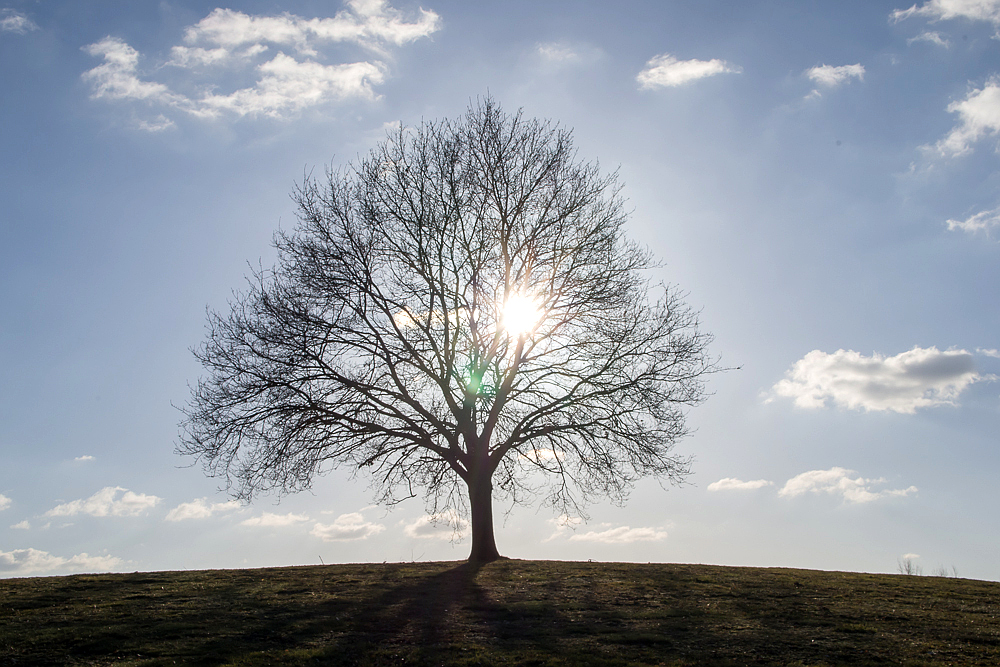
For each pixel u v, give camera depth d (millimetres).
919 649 12758
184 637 13508
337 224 22266
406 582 18344
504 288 22844
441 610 15406
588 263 22578
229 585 18375
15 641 13148
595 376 21906
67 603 16328
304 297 21469
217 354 21203
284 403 21078
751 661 12086
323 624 14406
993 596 17594
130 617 14906
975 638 13461
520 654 12422
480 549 21750
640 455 21328
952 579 20406
